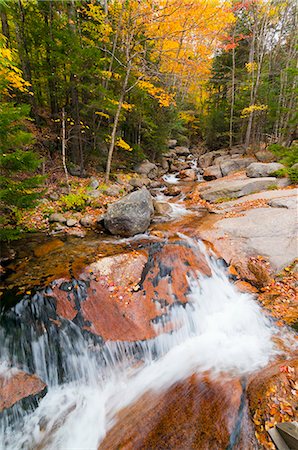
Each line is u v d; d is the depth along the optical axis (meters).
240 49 20.66
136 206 7.00
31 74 10.99
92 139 13.09
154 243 6.15
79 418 3.05
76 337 3.80
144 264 5.22
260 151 16.80
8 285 4.23
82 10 10.91
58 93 10.23
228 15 12.10
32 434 2.90
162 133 17.14
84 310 4.08
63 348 3.69
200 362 3.71
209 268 5.64
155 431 2.62
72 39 8.43
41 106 12.29
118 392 3.39
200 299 4.91
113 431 2.78
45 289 4.14
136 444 2.53
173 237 6.64
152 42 12.54
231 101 21.16
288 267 5.38
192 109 27.17
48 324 3.77
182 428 2.59
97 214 8.28
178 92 17.92
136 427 2.74
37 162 5.06
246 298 5.07
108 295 4.39
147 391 3.30
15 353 3.45
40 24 9.57
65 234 6.83
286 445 2.25
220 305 4.96
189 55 13.86
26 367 3.40
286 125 16.83
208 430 2.50
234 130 23.67
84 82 10.58
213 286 5.26
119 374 3.68
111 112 11.66
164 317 4.37
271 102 16.98
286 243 5.87
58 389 3.44
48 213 7.79
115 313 4.17
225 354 3.81
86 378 3.61
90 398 3.36
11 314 3.65
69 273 4.63
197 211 9.50
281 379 2.87
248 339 4.09
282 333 4.07
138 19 10.24
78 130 10.68
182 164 21.33
